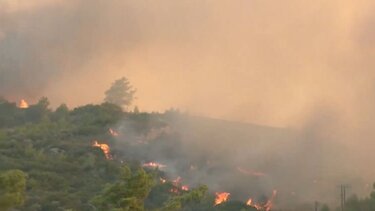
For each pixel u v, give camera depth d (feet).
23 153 368.27
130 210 138.10
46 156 370.73
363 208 278.87
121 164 385.09
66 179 312.09
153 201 300.61
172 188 328.70
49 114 583.99
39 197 256.52
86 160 360.89
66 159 368.89
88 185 307.99
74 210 240.32
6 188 113.50
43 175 306.14
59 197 261.85
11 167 317.22
